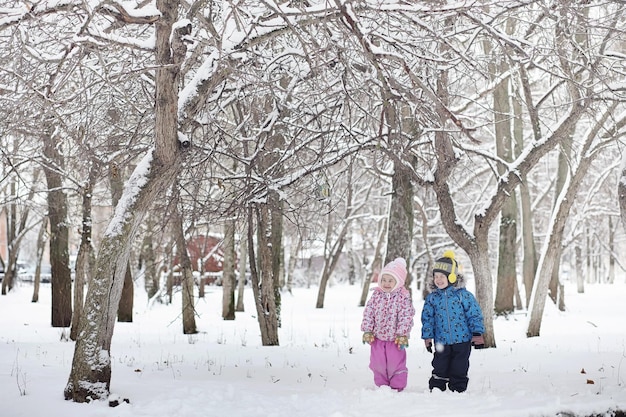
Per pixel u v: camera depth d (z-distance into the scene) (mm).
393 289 8969
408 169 14633
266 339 16453
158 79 8383
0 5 9234
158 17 8180
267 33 9109
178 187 13898
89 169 14867
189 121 8938
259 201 13492
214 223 14305
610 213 34094
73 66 9359
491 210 15344
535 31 15359
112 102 12836
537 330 18531
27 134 12062
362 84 10508
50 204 21453
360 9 8820
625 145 13312
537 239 41594
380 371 8969
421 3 9375
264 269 16406
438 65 11555
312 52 8609
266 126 12742
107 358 8102
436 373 8969
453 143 13680
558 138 15109
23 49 8562
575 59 14188
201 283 32750
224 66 8977
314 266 63562
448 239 37531
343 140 13711
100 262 8258
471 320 8883
